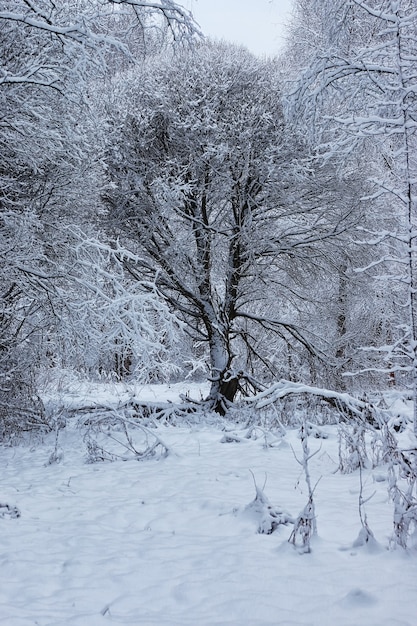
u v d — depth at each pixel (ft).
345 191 49.29
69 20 33.19
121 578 14.78
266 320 54.60
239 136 48.08
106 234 49.90
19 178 39.22
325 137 43.98
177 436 40.09
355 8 28.81
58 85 34.09
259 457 30.94
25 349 42.60
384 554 15.49
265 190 50.47
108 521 20.52
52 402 51.16
